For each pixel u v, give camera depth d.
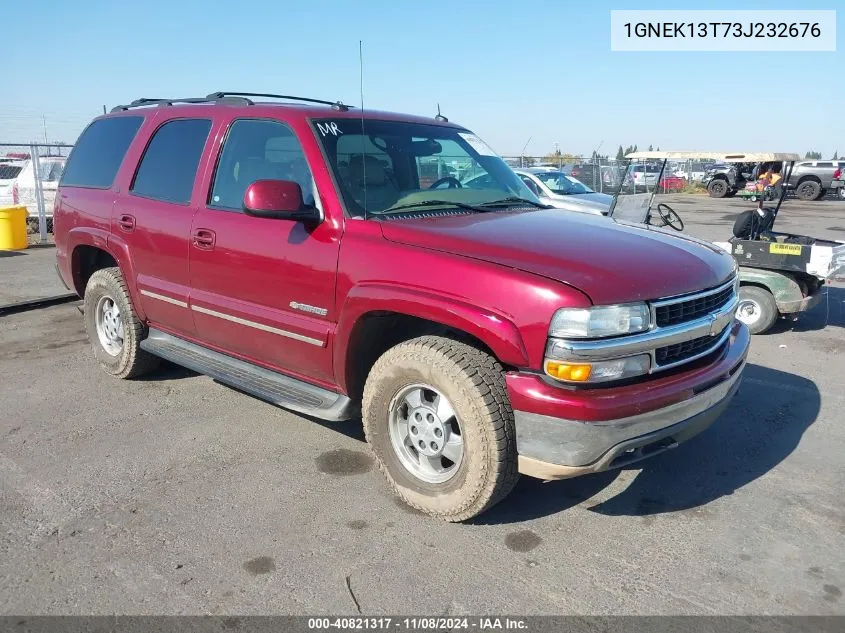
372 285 3.43
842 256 6.75
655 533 3.40
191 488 3.81
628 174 8.91
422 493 3.48
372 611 2.81
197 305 4.50
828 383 5.68
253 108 4.32
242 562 3.13
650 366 3.11
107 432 4.55
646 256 3.33
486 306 3.07
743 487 3.87
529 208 4.31
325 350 3.75
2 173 17.28
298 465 4.11
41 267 10.94
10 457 4.17
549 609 2.83
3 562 3.12
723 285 3.55
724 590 2.95
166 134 4.93
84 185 5.59
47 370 5.83
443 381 3.22
